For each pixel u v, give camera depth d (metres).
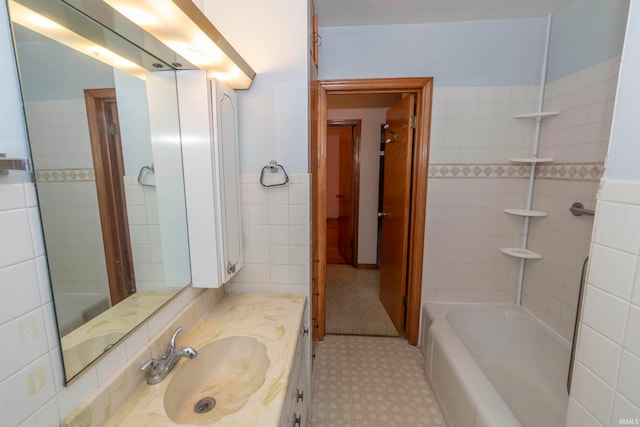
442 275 2.29
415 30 2.05
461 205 2.19
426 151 2.13
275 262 1.56
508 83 2.04
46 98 0.65
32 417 0.60
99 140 0.84
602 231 0.77
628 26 0.70
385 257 2.93
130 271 0.95
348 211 4.33
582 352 0.83
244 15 1.41
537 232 2.07
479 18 1.98
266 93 1.45
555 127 1.91
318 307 2.43
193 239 1.22
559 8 1.85
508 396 1.79
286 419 0.98
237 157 1.44
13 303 0.56
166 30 0.82
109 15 0.73
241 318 1.33
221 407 1.00
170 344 0.99
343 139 4.52
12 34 0.57
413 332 2.38
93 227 0.80
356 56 2.10
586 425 0.82
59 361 0.66
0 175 0.54
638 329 0.68
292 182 1.50
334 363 2.19
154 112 1.06
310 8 1.52
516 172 2.12
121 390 0.83
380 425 1.67
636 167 0.68
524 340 2.07
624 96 0.71
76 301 0.73
